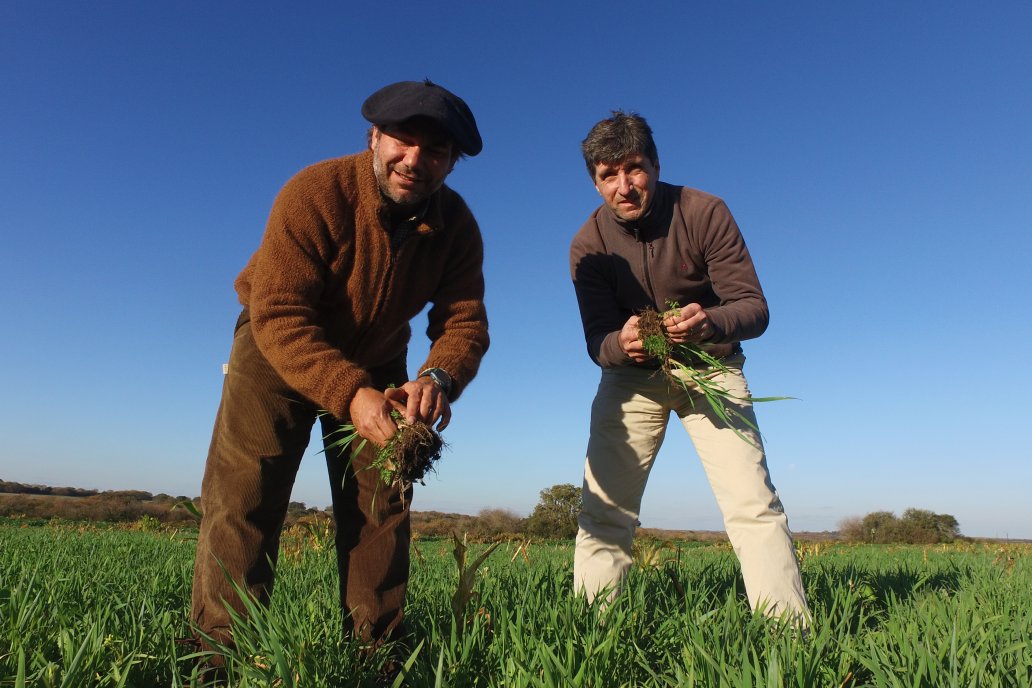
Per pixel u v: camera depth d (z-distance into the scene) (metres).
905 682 2.17
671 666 2.49
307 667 2.20
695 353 3.46
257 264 2.62
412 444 2.37
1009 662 2.56
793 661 2.32
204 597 2.61
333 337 2.84
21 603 2.82
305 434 2.85
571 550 11.96
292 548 6.50
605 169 3.53
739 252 3.60
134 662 2.31
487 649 2.60
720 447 3.49
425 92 2.44
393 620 2.85
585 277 3.99
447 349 2.83
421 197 2.60
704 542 15.98
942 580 5.84
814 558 7.81
